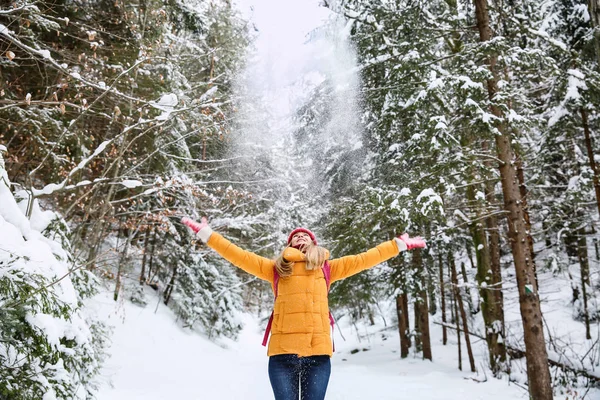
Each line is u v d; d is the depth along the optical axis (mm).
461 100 7906
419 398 8211
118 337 9852
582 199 11594
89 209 8250
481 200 8750
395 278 13297
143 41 8562
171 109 6012
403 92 9289
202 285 14625
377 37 10688
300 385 2926
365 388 9125
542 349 7598
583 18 11742
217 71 13320
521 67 8977
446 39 10531
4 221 4133
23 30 6348
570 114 10344
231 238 13789
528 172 13438
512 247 8125
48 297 3912
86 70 7105
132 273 14211
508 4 9922
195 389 8609
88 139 8477
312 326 2975
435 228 11984
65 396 3850
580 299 14586
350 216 11375
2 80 7086
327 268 3244
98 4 8836
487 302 11648
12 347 3730
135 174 9188
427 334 13086
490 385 9547
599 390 9039
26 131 7383
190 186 8211
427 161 9203
